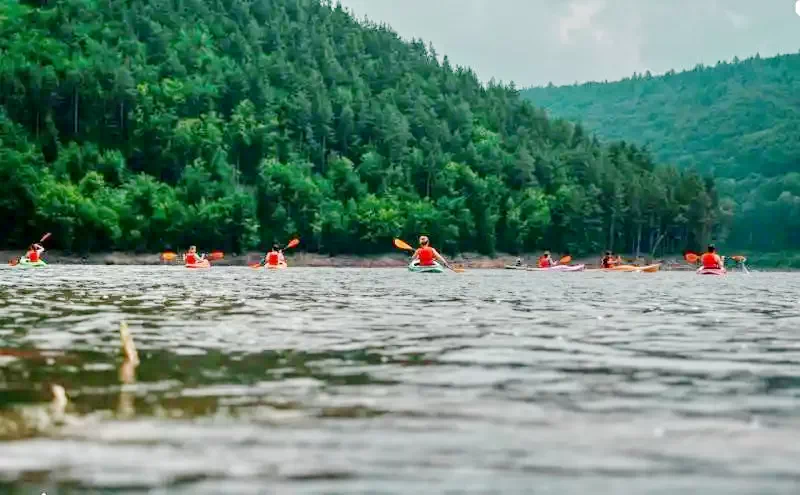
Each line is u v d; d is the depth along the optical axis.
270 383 7.29
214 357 9.09
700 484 4.29
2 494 4.06
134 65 147.75
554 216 145.62
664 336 12.03
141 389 6.90
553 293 27.12
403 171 149.75
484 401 6.49
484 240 140.50
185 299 21.12
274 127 144.50
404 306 18.72
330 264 126.50
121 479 4.32
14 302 19.44
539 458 4.78
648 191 150.00
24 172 108.06
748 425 5.66
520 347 10.30
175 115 138.75
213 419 5.72
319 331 12.33
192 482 4.28
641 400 6.61
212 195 123.50
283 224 124.75
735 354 9.84
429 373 7.99
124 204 115.06
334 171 141.00
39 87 123.69
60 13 152.12
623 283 41.28
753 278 63.16
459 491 4.15
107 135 127.88
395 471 4.50
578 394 6.86
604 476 4.42
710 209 157.62
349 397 6.62
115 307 17.72
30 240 107.31
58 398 6.44
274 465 4.59
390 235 131.12
